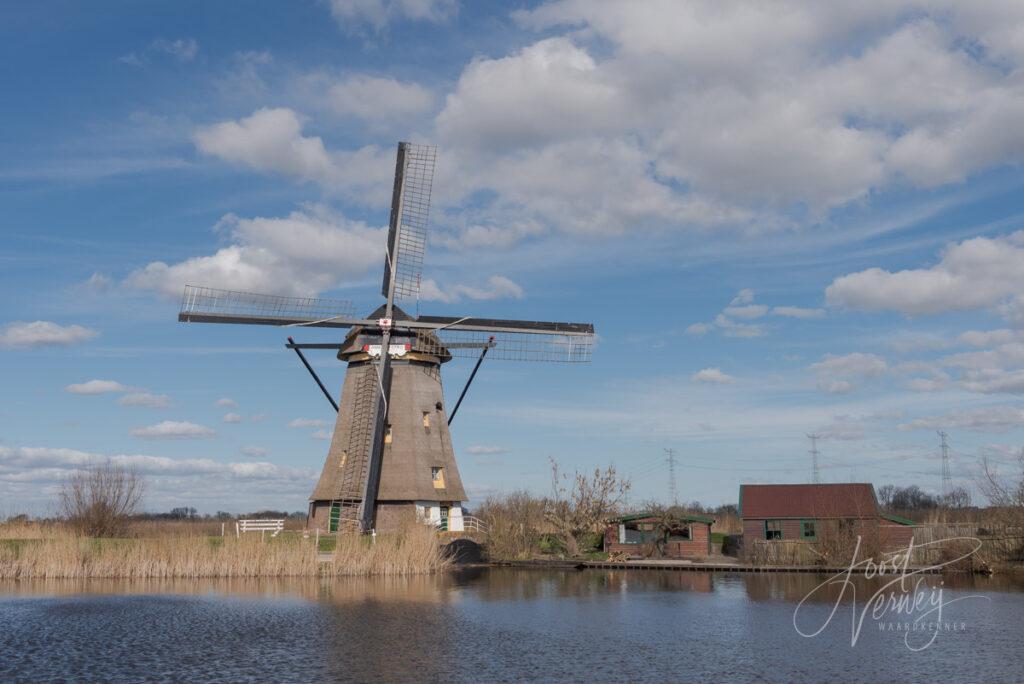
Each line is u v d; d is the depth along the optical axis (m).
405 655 24.75
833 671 22.81
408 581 44.44
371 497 52.47
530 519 60.50
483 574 49.19
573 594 39.00
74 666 23.28
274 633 28.08
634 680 21.86
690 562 54.62
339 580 44.53
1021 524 47.59
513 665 23.50
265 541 47.69
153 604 34.53
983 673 22.48
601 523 59.47
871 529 50.34
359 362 55.38
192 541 46.50
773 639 27.44
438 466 55.34
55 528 49.47
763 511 58.25
